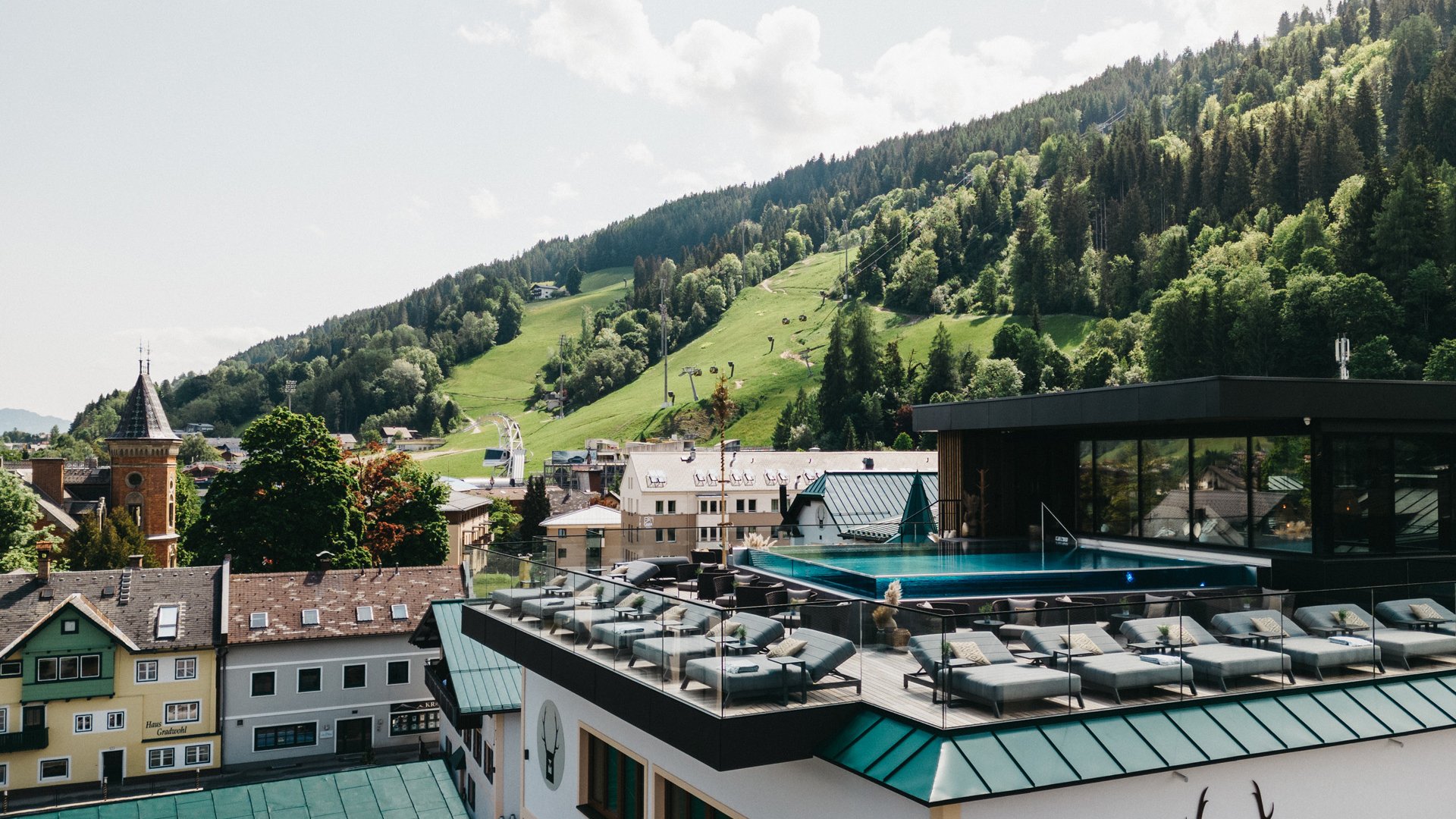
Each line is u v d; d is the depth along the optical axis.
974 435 22.62
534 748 19.19
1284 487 16.25
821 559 18.67
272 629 48.69
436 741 51.59
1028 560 18.20
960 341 198.00
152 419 91.31
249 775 47.00
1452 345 98.44
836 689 11.06
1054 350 156.88
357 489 58.06
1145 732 10.73
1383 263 115.31
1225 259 148.25
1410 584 13.69
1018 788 9.52
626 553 21.33
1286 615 12.38
